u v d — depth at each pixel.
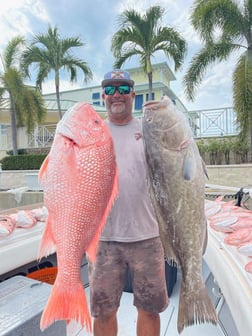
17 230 2.27
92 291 1.73
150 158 1.37
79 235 1.14
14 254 1.96
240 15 9.71
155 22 11.28
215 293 1.98
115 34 11.49
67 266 1.12
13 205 9.47
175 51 11.35
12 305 1.40
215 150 10.95
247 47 10.02
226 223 2.03
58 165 1.15
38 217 2.44
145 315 1.71
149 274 1.68
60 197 1.14
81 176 1.15
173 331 2.00
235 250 1.75
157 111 1.34
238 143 10.32
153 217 1.69
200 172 1.32
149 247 1.68
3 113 16.61
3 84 14.08
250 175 9.63
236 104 9.51
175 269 2.61
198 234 1.31
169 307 2.28
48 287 1.58
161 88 17.66
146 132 1.37
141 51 11.64
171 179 1.32
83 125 1.18
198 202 1.30
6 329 1.24
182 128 1.32
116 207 1.66
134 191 1.65
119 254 1.69
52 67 13.73
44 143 16.53
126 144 1.68
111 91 1.69
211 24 9.76
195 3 10.07
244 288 1.34
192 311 1.31
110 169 1.21
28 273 2.29
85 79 14.34
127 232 1.67
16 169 13.85
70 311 1.09
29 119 14.21
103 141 1.20
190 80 10.65
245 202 2.82
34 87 14.29
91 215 1.17
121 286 1.74
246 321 1.16
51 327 1.38
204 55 10.32
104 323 1.72
